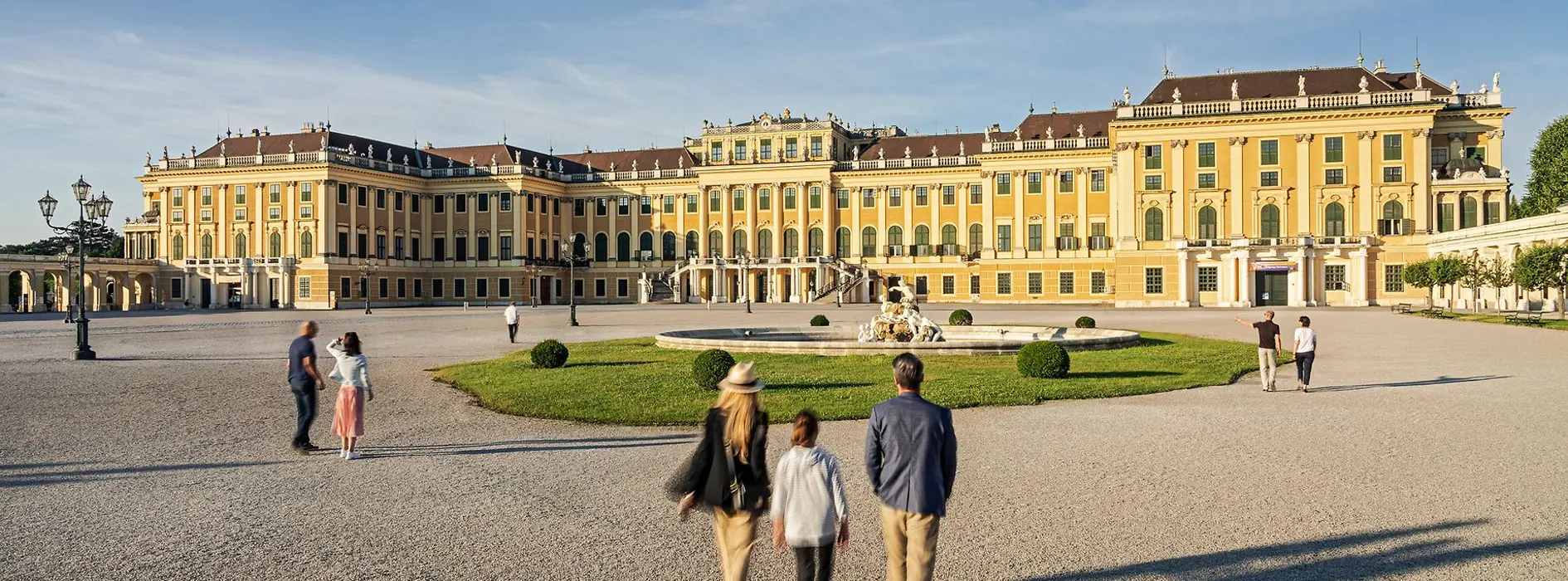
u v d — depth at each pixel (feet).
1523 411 62.69
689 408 65.57
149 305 350.43
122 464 48.42
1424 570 30.91
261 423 61.36
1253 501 39.29
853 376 83.10
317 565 32.14
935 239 355.56
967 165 349.82
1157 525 36.17
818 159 364.99
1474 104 267.80
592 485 43.39
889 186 361.92
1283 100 265.54
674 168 396.57
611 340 133.49
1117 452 49.65
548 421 62.03
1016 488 41.93
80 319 108.37
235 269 336.08
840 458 48.62
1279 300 266.36
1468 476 43.60
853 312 249.14
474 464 48.21
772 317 217.15
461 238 375.45
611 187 393.50
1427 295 251.60
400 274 362.74
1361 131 262.26
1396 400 68.69
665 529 36.19
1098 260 327.88
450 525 36.78
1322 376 85.15
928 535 26.05
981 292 341.82
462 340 141.69
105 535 35.73
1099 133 339.16
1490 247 229.25
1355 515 37.19
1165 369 89.76
